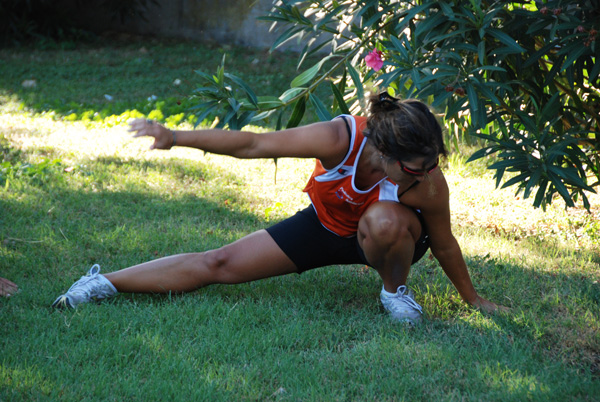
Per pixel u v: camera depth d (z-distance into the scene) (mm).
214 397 3232
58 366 3457
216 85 4164
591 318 4230
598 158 5605
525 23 4453
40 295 4281
